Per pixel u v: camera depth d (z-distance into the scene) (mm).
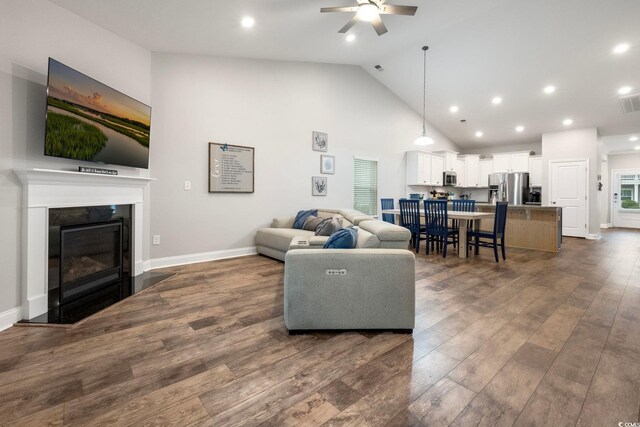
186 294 2916
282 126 5055
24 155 2363
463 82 6016
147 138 3537
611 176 10320
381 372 1656
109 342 1975
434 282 3350
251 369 1681
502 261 4422
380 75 6375
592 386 1526
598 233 7047
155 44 3645
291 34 3830
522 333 2127
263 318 2373
